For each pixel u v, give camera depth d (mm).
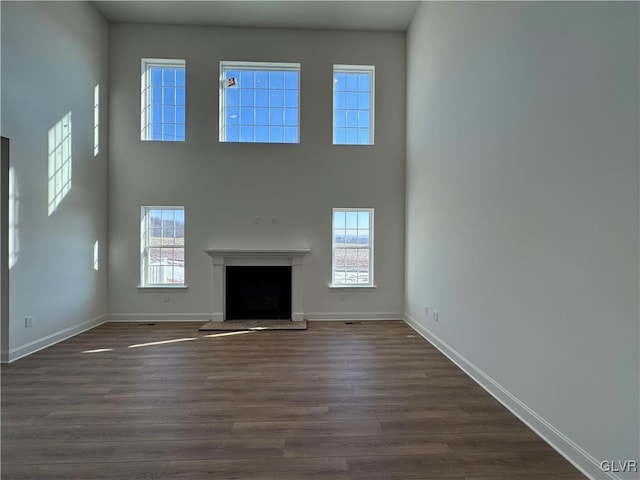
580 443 1959
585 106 1922
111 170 5559
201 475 1900
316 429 2367
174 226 5754
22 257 3787
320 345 4324
